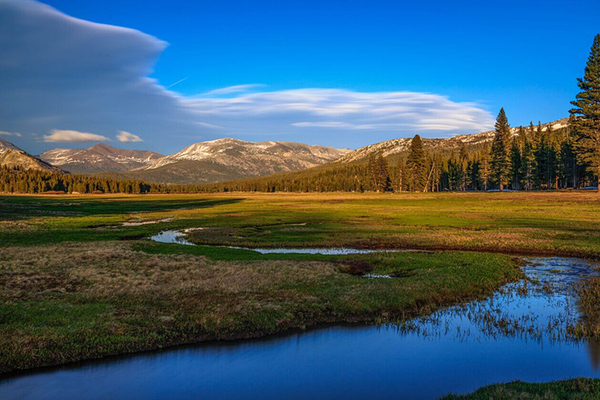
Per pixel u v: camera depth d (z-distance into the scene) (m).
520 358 12.91
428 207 80.56
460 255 30.05
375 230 46.38
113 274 23.44
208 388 11.23
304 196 158.75
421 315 17.19
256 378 11.78
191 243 39.59
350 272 25.12
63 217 66.19
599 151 83.56
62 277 22.61
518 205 75.81
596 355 13.05
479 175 150.62
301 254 31.16
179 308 17.38
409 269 25.78
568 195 86.75
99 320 15.82
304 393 10.84
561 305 18.55
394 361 12.80
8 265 25.45
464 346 13.89
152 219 63.97
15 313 16.38
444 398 10.20
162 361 12.94
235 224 54.56
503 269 25.47
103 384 11.50
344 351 13.60
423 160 143.75
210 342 14.38
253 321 16.02
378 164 162.62
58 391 11.10
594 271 25.88
